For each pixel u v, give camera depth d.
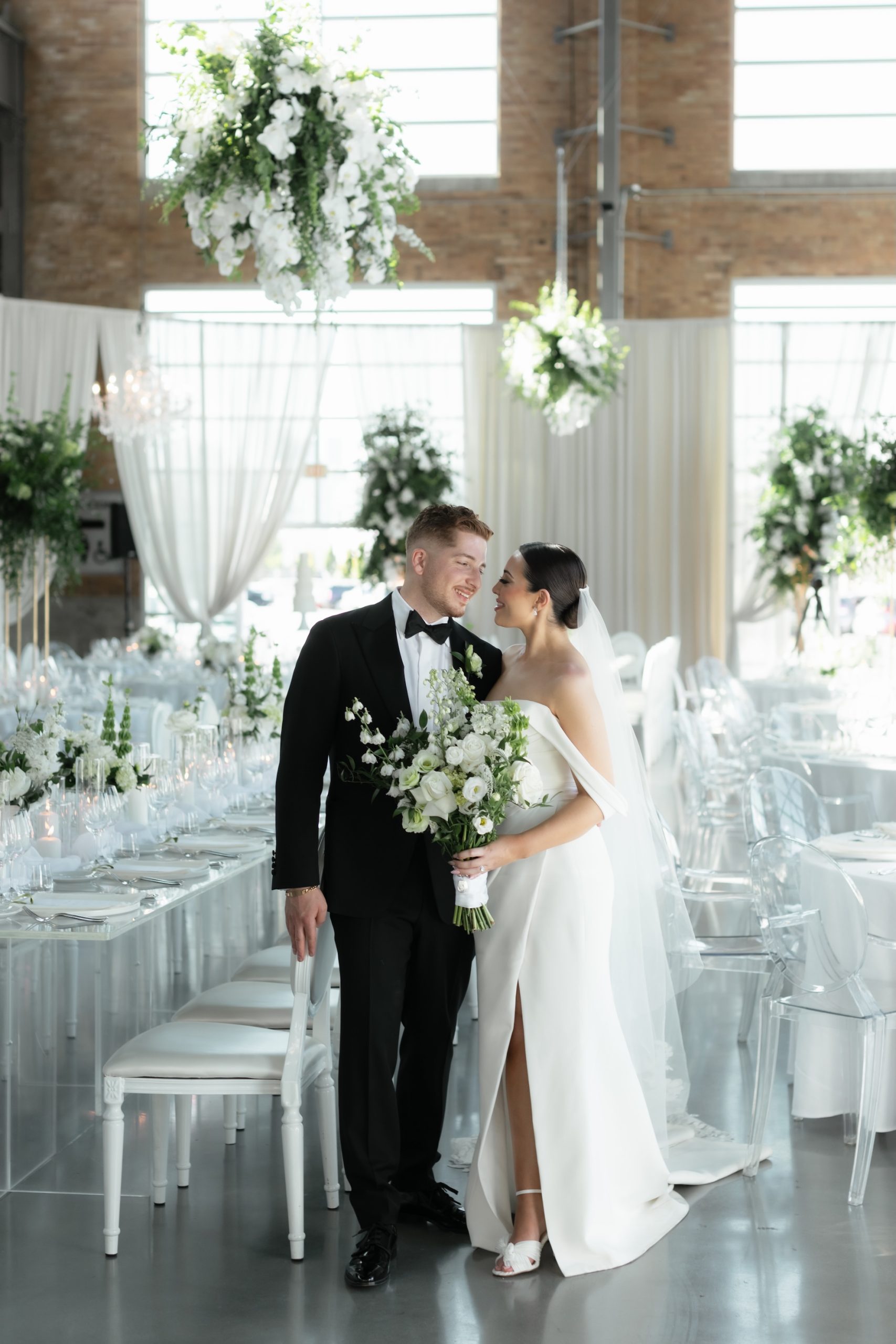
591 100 13.27
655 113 13.34
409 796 3.02
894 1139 4.09
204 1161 3.88
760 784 4.51
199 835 4.51
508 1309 2.98
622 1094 3.38
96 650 10.83
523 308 9.83
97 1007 4.27
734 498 12.58
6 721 7.67
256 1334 2.86
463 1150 3.87
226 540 12.72
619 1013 3.59
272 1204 3.56
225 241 4.35
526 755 3.26
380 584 11.14
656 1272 3.17
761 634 12.67
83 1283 3.10
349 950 3.16
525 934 3.22
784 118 13.39
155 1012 5.05
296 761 3.17
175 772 4.67
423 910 3.18
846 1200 3.61
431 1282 3.12
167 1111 3.56
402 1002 3.23
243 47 4.25
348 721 3.18
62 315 12.08
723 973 6.05
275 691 5.77
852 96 13.34
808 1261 3.24
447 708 3.05
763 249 13.32
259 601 13.12
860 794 6.45
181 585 12.71
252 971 3.89
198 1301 3.01
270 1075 3.19
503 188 13.42
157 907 3.49
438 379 12.84
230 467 12.72
